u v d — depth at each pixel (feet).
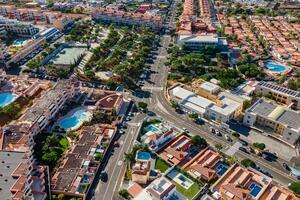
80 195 580.30
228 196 564.30
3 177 520.83
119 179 627.87
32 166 606.96
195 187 602.03
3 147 635.66
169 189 562.25
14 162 554.05
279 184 618.03
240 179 606.96
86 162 649.61
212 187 592.19
